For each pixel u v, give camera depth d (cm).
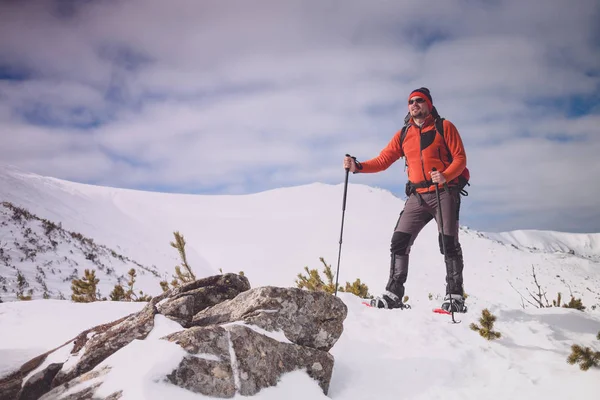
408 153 514
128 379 237
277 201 8175
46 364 305
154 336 283
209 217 6981
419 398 299
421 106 496
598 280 3328
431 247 4412
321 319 316
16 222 3056
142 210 7056
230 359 262
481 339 402
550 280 3266
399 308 505
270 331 294
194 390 240
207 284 363
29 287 2133
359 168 527
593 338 448
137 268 3412
